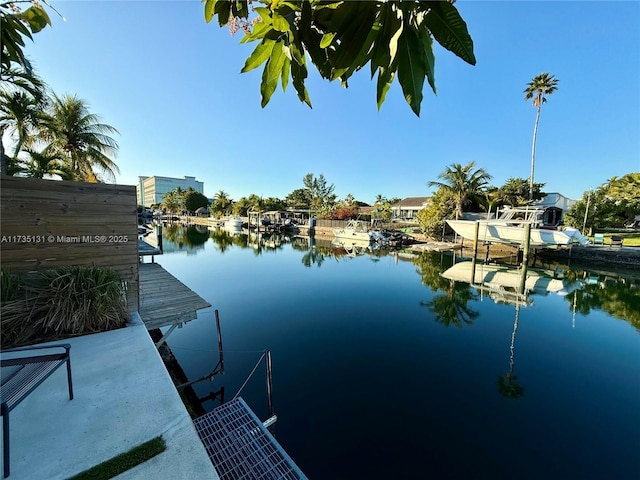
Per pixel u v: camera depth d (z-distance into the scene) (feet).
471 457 8.37
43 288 7.88
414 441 8.95
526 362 14.03
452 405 10.71
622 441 8.95
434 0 1.93
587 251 41.78
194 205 164.96
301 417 10.02
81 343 7.61
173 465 4.05
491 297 25.70
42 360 5.00
